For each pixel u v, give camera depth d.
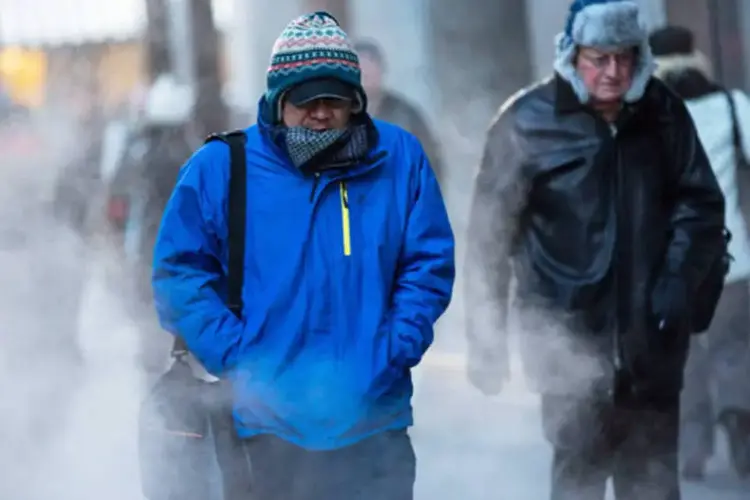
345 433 12.28
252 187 12.38
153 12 41.47
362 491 12.47
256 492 12.52
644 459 15.92
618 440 15.93
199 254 12.41
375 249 12.38
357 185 12.47
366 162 12.45
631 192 15.55
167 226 12.43
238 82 45.12
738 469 19.84
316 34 12.22
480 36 38.94
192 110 32.50
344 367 12.23
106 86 42.91
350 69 12.25
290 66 12.20
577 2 15.53
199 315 12.25
